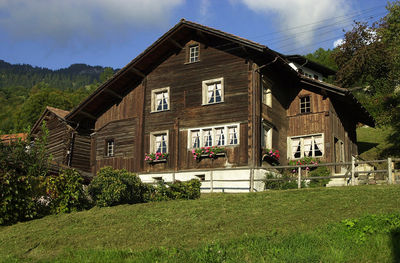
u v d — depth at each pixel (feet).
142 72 83.41
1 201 47.19
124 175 55.31
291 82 83.20
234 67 74.74
